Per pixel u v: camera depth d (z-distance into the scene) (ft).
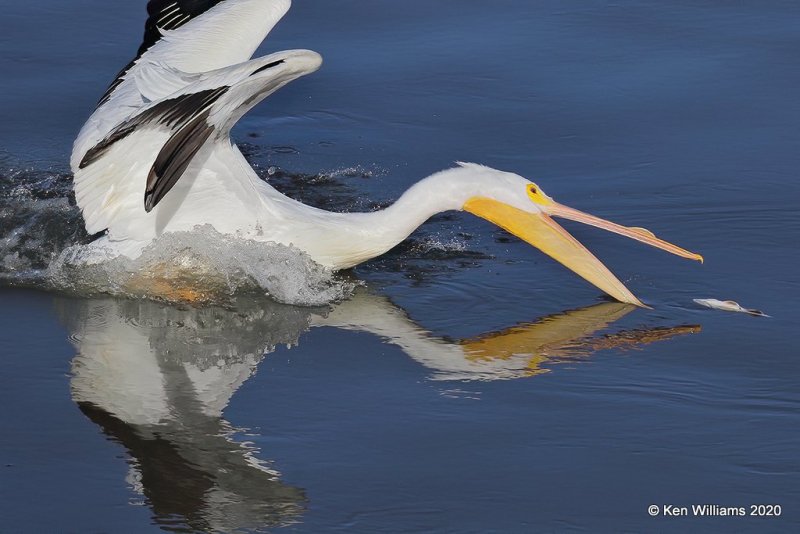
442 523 26.00
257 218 39.11
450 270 40.40
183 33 44.60
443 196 39.68
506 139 50.08
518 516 26.27
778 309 37.01
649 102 52.49
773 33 57.72
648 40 57.36
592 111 51.93
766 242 41.70
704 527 25.98
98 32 57.67
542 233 39.37
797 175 46.55
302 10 59.93
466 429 29.76
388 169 48.11
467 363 33.42
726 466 28.27
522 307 37.42
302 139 50.57
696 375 32.71
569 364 33.40
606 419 30.32
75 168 38.75
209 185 38.81
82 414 30.27
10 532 25.57
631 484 27.50
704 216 43.70
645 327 35.91
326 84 54.54
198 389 31.65
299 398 31.27
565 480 27.66
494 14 60.08
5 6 59.72
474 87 54.03
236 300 37.42
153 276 38.47
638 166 47.67
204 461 28.25
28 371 32.45
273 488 27.17
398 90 53.98
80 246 40.16
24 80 53.31
